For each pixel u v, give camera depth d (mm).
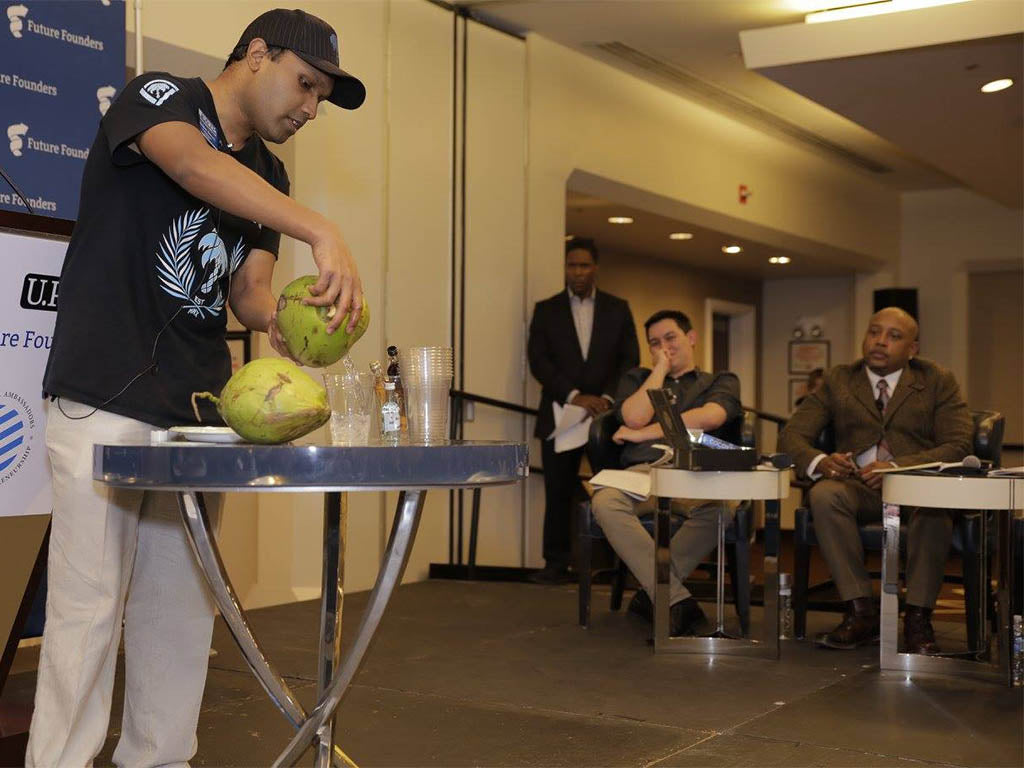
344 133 5480
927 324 11664
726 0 6051
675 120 8000
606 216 8805
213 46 4754
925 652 3814
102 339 1983
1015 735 2939
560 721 3049
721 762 2678
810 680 3578
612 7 6230
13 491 2324
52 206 3506
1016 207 10797
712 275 11859
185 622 2145
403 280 5816
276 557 5273
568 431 5676
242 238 2168
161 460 1548
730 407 4410
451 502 6156
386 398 2168
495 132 6418
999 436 4266
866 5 5973
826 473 4289
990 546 3809
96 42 3633
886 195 11477
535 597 5293
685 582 5406
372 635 1754
